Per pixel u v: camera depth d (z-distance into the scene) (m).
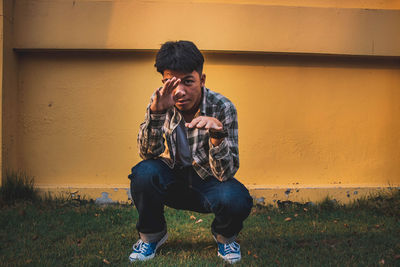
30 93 3.88
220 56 3.91
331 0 3.92
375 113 4.02
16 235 2.74
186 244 2.61
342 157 4.00
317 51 3.81
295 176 3.97
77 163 3.90
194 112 2.23
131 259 2.28
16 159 3.84
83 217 3.22
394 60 4.03
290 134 3.96
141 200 2.19
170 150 2.23
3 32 3.58
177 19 3.76
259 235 2.84
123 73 3.90
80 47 3.73
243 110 3.93
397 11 3.86
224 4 3.77
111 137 3.90
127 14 3.74
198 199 2.27
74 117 3.89
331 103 3.99
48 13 3.73
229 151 2.12
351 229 3.00
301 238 2.76
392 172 4.03
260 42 3.78
